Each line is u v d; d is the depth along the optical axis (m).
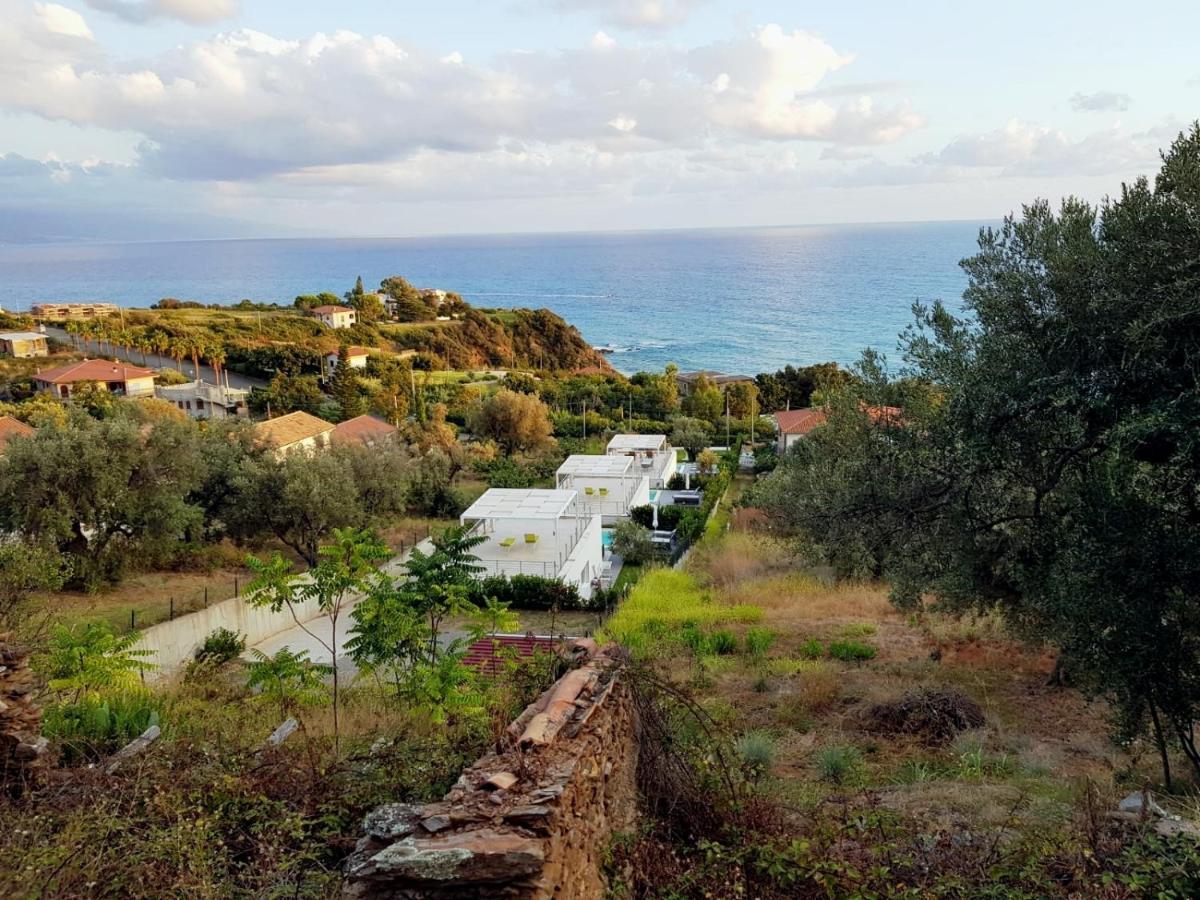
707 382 75.50
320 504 28.33
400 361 92.50
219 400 65.38
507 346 127.50
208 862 4.96
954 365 10.49
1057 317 9.62
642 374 85.56
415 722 9.11
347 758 7.16
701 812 6.00
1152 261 8.81
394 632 10.24
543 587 24.17
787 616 17.12
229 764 6.73
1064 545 9.70
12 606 11.52
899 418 11.77
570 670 6.08
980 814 6.80
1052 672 11.92
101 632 11.12
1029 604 10.67
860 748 9.16
